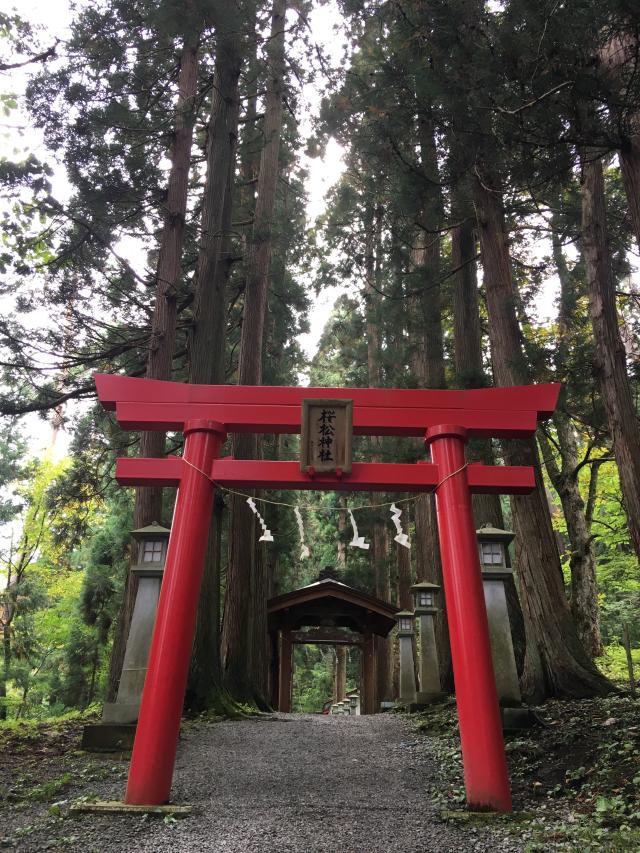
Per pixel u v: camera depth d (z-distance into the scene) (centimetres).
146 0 920
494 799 401
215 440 514
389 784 505
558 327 1290
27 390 1098
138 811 392
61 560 2008
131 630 636
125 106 952
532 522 808
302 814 402
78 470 1315
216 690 903
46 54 668
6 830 367
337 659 2442
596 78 471
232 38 1048
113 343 1095
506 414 519
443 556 480
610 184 1142
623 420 691
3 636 1769
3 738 682
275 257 1573
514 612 927
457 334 1128
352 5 812
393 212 1054
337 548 2433
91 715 905
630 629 1568
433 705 980
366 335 2073
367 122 776
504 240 928
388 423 517
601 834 331
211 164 1122
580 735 563
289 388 527
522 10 466
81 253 1033
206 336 1038
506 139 533
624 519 1414
